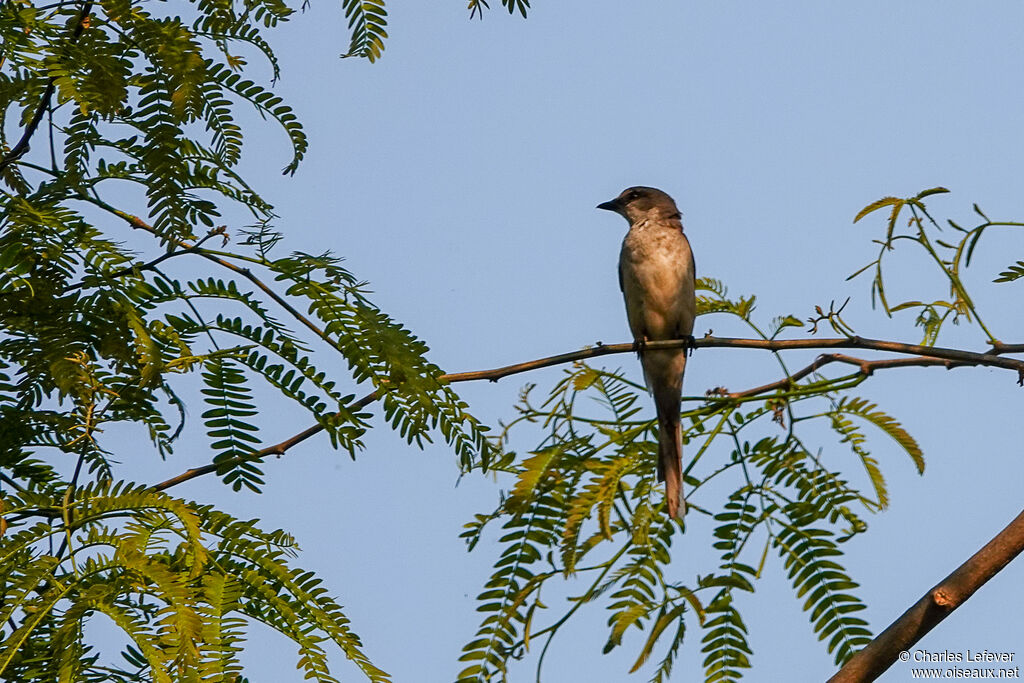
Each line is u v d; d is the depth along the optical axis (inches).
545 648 233.3
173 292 241.8
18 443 255.3
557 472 252.7
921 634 228.5
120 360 221.1
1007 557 233.3
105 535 199.0
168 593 184.1
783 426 269.0
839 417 278.7
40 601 187.9
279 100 271.0
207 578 190.7
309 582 212.5
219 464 241.4
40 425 256.7
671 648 222.5
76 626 181.5
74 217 236.8
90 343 222.7
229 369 243.1
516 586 240.5
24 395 250.4
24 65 224.8
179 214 240.8
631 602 225.1
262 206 254.4
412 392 235.5
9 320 222.5
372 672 204.4
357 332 238.8
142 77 235.6
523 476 245.0
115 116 235.3
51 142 255.4
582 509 238.1
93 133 254.4
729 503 251.0
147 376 211.9
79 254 231.1
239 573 205.5
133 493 205.3
